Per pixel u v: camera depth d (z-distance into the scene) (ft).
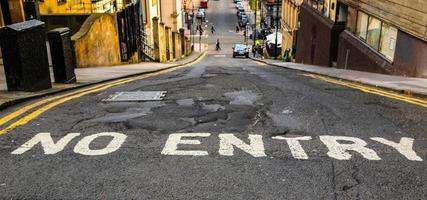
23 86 22.63
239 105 20.31
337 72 44.60
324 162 11.99
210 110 19.11
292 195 9.91
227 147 13.30
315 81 33.53
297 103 20.81
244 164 11.84
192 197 9.81
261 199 9.71
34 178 10.97
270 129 15.47
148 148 13.26
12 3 47.50
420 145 13.57
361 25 49.80
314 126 15.90
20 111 18.72
